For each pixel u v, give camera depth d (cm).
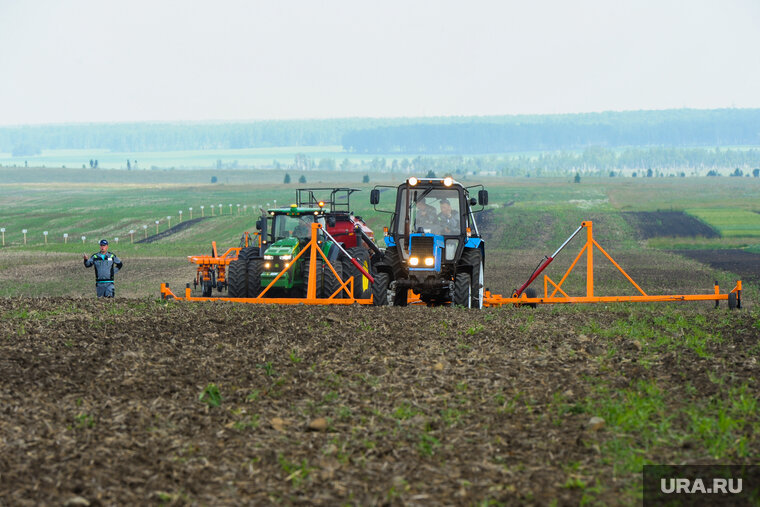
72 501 2250
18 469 2486
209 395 3322
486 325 4972
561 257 17338
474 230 6644
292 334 4631
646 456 2652
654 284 11088
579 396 3306
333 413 3111
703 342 4388
